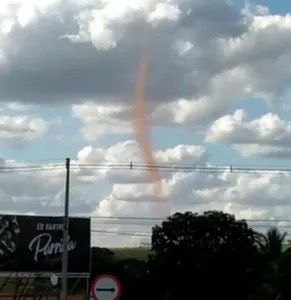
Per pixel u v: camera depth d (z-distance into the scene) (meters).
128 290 86.69
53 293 63.66
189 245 85.56
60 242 61.69
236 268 84.00
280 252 75.25
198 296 84.81
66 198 41.44
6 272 60.50
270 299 71.50
